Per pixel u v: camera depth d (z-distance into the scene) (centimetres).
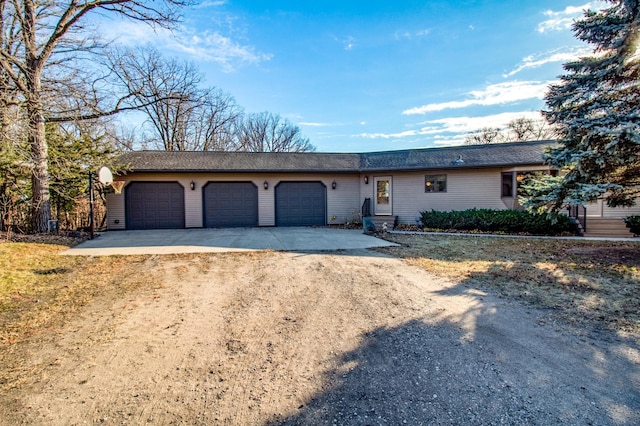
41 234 1034
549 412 225
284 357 305
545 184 828
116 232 1266
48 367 287
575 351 312
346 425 213
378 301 461
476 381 263
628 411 225
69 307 439
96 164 1212
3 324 381
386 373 276
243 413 226
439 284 545
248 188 1471
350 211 1561
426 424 214
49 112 970
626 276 571
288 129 3597
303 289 523
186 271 645
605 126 703
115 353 313
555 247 869
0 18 948
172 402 239
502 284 539
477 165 1312
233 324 383
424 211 1439
